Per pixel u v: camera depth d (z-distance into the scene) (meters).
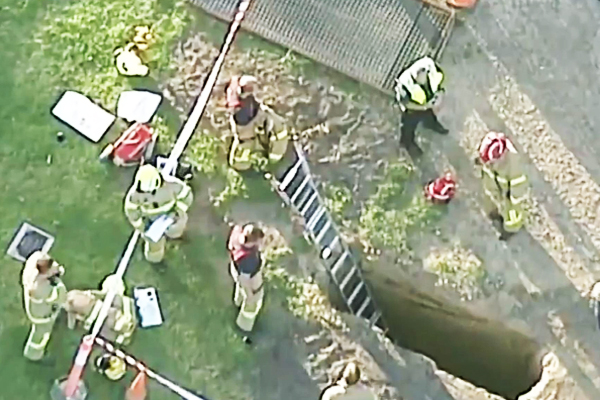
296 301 12.09
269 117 12.16
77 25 13.06
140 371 11.55
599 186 12.89
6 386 11.50
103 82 12.87
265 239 12.30
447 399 11.88
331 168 12.73
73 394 11.41
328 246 12.38
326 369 11.88
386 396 11.82
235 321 11.95
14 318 11.72
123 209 12.34
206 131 12.72
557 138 13.06
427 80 12.68
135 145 12.26
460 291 12.38
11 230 12.11
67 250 12.11
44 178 12.39
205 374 11.74
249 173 12.59
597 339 12.23
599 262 12.55
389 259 12.41
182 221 11.82
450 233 12.55
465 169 12.82
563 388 11.98
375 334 12.08
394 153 12.86
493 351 12.27
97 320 11.48
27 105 12.69
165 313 11.93
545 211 12.69
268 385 11.77
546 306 12.34
